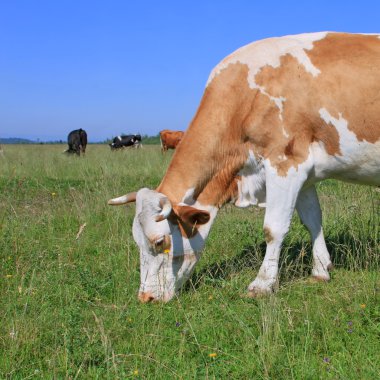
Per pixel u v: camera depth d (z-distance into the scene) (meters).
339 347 3.48
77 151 19.36
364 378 3.15
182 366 3.37
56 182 9.48
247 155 4.39
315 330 3.62
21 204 7.48
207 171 4.39
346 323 3.69
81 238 5.50
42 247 5.24
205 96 4.43
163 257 4.22
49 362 3.37
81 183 9.30
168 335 3.71
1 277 4.56
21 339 3.57
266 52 4.33
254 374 3.28
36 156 14.67
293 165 4.28
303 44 4.33
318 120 4.25
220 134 4.35
